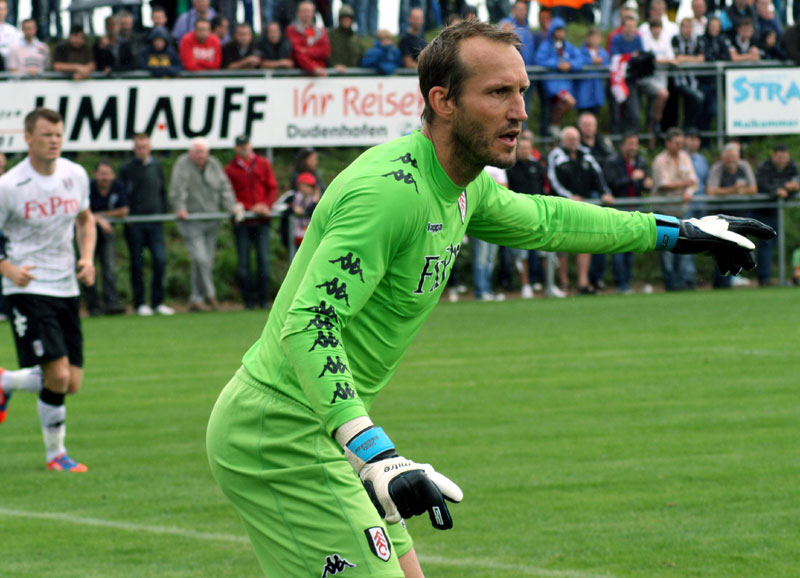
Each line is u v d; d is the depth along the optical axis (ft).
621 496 64.49
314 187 180.65
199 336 146.00
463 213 32.83
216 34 196.03
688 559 52.65
